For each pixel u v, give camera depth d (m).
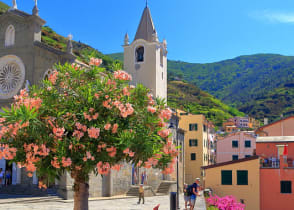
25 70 33.81
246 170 39.62
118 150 10.80
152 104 11.54
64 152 10.02
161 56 58.41
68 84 11.53
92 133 10.02
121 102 10.91
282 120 57.06
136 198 37.53
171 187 49.06
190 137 75.62
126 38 58.06
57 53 33.34
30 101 10.47
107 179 36.69
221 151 73.94
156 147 11.06
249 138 72.81
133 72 56.66
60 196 29.84
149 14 58.91
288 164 40.16
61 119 10.54
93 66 12.05
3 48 35.16
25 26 34.59
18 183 31.61
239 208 27.09
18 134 10.09
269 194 38.81
